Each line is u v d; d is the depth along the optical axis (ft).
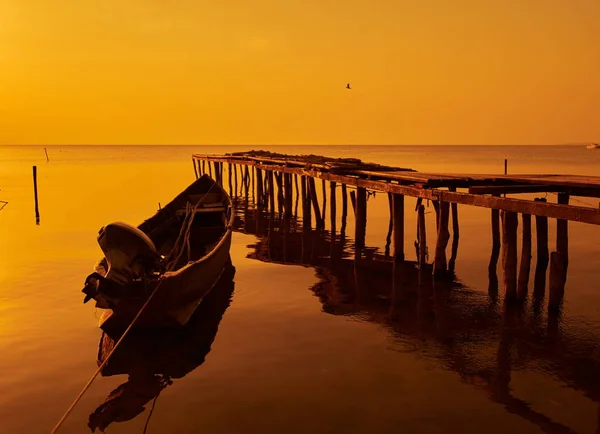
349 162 63.98
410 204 101.96
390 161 342.23
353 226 75.77
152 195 118.83
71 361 28.32
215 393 24.64
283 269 49.37
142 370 27.12
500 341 30.73
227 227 47.03
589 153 561.84
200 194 63.16
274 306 37.58
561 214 29.01
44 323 34.04
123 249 29.53
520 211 31.99
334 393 24.52
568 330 32.30
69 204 99.91
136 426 21.94
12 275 46.39
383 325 33.55
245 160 98.84
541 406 23.31
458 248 57.72
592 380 25.72
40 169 239.09
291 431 21.35
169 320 31.37
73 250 57.77
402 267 48.42
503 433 21.17
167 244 48.75
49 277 45.80
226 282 44.52
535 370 26.89
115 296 29.07
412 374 26.48
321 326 33.37
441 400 23.84
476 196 35.96
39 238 65.10
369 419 22.22
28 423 22.27
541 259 42.83
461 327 33.04
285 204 77.41
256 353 29.17
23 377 26.40
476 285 42.73
